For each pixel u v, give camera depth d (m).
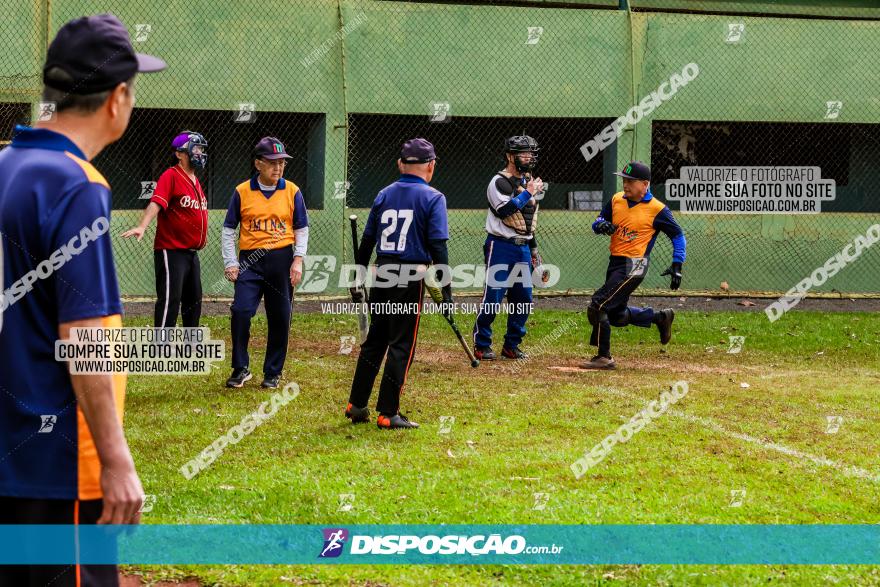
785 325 11.35
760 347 10.01
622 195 8.50
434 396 7.14
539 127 15.27
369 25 12.91
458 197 15.17
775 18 13.77
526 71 13.30
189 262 7.95
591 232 13.50
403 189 6.02
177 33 12.38
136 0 12.24
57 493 2.08
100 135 2.16
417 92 13.07
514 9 13.24
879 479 5.08
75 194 2.04
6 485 2.06
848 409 6.91
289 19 12.68
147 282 12.38
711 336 10.59
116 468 2.04
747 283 13.91
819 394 7.48
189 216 7.81
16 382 2.05
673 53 13.57
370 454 5.41
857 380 8.23
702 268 13.84
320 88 12.80
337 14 12.81
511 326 9.02
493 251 8.83
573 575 3.71
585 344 10.05
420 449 5.54
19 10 11.80
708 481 4.99
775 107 13.78
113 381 2.05
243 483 4.82
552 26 13.31
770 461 5.40
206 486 4.75
